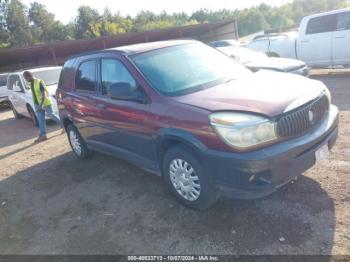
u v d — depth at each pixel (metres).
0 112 15.55
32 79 7.73
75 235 3.70
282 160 2.96
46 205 4.54
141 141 4.03
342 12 10.05
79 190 4.79
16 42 67.31
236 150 2.97
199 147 3.21
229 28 36.72
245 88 3.58
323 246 2.88
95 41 27.34
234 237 3.18
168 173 3.81
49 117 8.66
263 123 2.95
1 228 4.18
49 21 72.62
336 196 3.53
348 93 7.92
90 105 4.87
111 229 3.68
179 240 3.29
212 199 3.46
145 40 30.17
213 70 4.24
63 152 6.73
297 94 3.31
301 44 11.13
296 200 3.57
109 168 5.39
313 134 3.24
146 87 3.83
